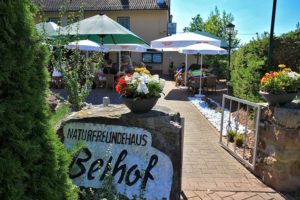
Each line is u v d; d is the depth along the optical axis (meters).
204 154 5.42
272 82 4.14
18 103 1.88
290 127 3.89
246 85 8.67
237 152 5.39
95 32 9.20
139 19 25.38
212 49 12.02
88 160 3.32
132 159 3.26
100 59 6.00
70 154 2.52
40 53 2.06
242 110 8.80
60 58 5.24
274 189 4.07
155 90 3.31
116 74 13.99
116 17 25.58
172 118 3.39
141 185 3.20
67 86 5.07
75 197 2.38
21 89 1.91
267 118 4.27
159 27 25.25
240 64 9.58
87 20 9.72
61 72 5.18
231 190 4.02
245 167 4.84
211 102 10.80
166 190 3.19
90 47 10.53
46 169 2.10
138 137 3.26
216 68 19.19
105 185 3.13
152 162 3.23
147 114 3.33
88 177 3.28
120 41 11.01
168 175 3.22
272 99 4.16
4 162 1.80
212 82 13.68
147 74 3.43
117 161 3.28
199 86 13.31
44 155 2.10
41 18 4.54
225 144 5.89
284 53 8.53
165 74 25.19
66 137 3.39
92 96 11.91
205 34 17.56
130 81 3.29
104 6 25.31
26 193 1.98
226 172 4.62
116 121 3.31
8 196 1.82
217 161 5.09
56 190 2.16
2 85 1.82
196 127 7.50
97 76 14.54
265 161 4.24
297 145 3.93
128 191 3.19
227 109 9.52
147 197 3.16
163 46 12.96
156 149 3.24
